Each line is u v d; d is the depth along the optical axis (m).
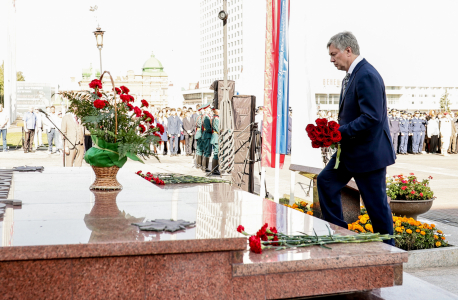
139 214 3.13
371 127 3.74
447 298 3.02
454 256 5.04
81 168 6.67
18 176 5.50
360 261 2.65
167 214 3.17
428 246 5.16
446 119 22.33
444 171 14.95
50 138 19.58
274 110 7.20
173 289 2.38
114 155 4.23
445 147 22.31
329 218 4.11
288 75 6.98
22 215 3.03
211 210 3.52
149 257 2.35
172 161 17.58
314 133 3.74
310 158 6.52
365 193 3.90
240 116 8.80
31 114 20.80
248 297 2.49
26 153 20.31
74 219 2.91
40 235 2.42
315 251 2.75
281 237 2.95
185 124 21.31
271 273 2.52
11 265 2.18
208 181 5.53
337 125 3.69
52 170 6.31
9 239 2.32
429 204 6.23
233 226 2.80
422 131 24.11
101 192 4.21
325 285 2.61
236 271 2.45
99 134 4.09
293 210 3.87
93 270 2.29
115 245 2.28
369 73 3.78
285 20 6.88
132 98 4.21
